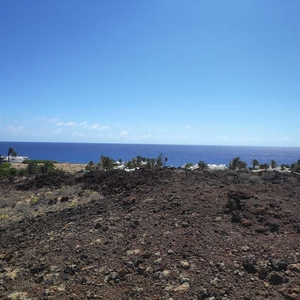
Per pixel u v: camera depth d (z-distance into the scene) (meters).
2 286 5.88
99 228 8.32
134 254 6.46
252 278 5.19
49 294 5.36
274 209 8.45
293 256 5.66
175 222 8.07
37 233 9.16
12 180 23.17
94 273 5.92
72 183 19.38
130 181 15.34
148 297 4.98
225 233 7.05
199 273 5.48
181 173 15.55
